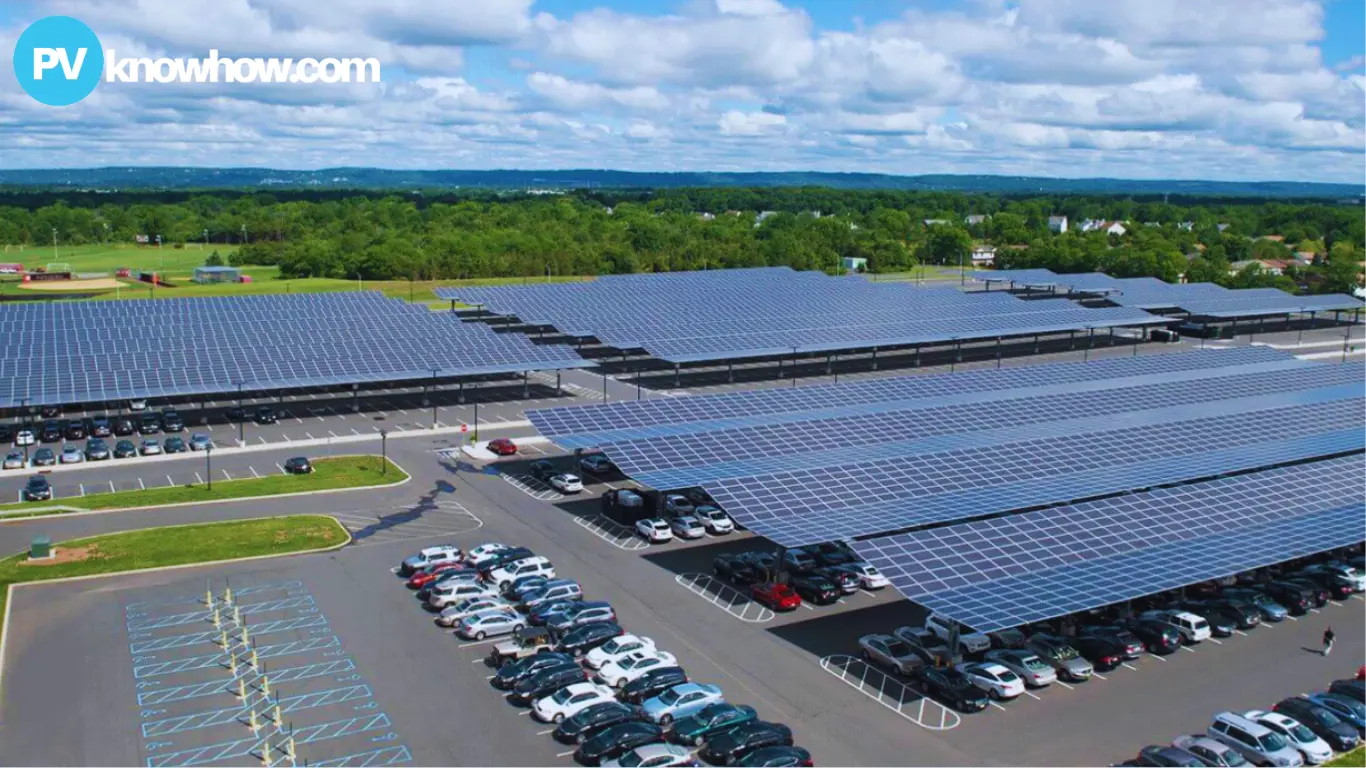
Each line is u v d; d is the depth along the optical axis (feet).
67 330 436.76
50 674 201.05
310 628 223.30
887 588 250.57
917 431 326.85
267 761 171.83
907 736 183.11
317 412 418.92
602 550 273.33
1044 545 224.33
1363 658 216.74
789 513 247.29
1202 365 450.71
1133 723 188.65
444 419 410.93
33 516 288.92
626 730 176.55
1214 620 229.45
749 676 204.64
